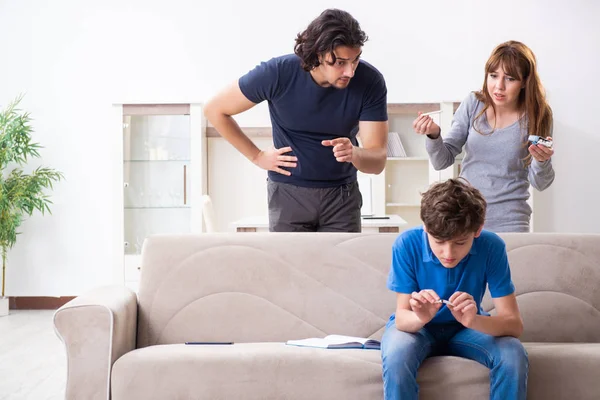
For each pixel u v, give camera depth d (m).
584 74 5.76
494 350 2.10
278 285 2.69
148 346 2.63
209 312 2.68
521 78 2.77
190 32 5.86
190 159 5.50
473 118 2.95
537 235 2.76
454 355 2.28
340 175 2.88
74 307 2.32
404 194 5.74
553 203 5.79
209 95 5.86
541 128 2.82
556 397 2.20
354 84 2.71
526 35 5.79
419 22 5.83
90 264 5.87
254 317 2.67
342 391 2.21
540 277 2.70
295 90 2.69
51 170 5.85
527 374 2.10
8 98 5.86
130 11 5.86
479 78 5.81
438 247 2.05
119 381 2.27
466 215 1.97
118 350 2.37
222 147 5.87
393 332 2.20
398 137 5.63
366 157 2.71
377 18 5.83
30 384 3.54
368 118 2.81
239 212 5.88
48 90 5.86
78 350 2.30
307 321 2.66
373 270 2.70
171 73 5.87
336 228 2.92
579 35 5.75
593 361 2.21
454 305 2.01
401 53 5.83
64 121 5.86
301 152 2.83
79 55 5.86
